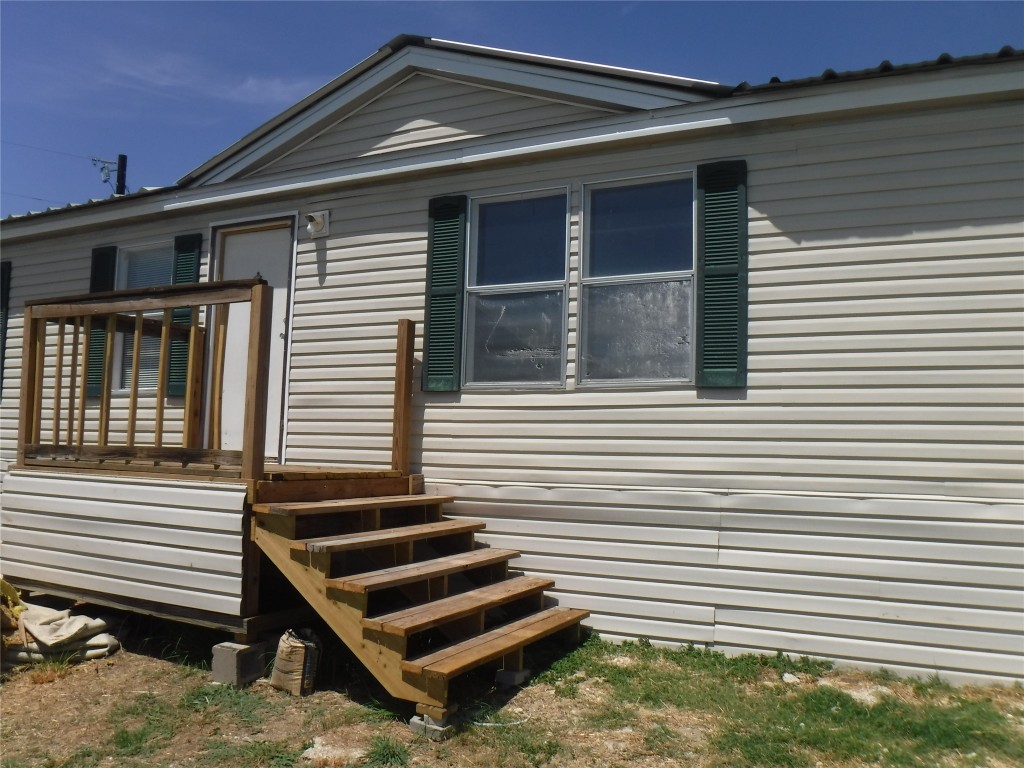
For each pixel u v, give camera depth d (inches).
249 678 195.0
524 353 246.5
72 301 235.8
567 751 157.8
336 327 275.3
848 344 209.5
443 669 163.2
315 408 275.4
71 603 243.6
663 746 159.6
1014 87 194.4
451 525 226.2
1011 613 191.3
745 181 221.8
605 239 240.4
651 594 221.6
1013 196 199.6
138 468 218.5
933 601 197.0
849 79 205.0
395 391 253.9
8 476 240.5
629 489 227.5
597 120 233.8
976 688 189.3
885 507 202.7
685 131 224.5
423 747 160.1
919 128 207.9
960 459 198.5
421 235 264.5
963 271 201.8
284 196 288.4
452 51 266.1
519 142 244.2
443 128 272.8
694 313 225.8
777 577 210.2
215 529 200.4
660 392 227.0
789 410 213.2
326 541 188.4
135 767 156.2
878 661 200.1
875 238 209.5
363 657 174.9
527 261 249.9
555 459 237.3
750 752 155.9
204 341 280.2
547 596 232.1
